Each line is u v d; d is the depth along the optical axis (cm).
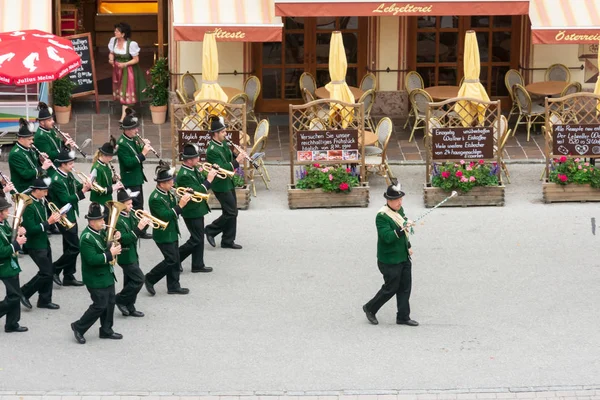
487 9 3450
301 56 3984
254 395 2119
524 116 3891
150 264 2770
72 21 4181
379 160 3331
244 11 3541
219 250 2852
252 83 3809
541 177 3372
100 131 3778
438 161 3167
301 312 2495
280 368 2228
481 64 3978
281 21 3562
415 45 3959
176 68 3856
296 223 3030
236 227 2986
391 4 3434
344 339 2356
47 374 2202
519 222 3011
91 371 2217
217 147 2836
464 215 3066
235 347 2320
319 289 2614
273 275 2697
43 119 3003
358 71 4000
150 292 2591
